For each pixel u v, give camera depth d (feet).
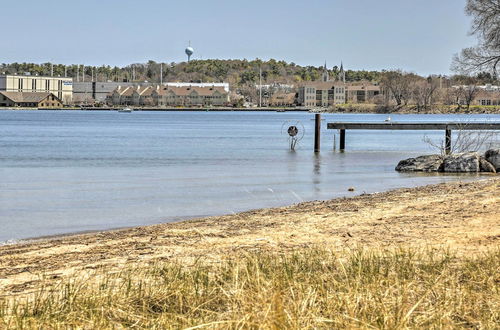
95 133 262.06
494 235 42.80
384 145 176.96
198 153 148.66
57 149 163.32
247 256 34.76
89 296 27.12
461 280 29.32
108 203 69.21
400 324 21.83
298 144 181.88
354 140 205.05
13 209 65.00
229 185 85.71
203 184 86.94
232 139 215.72
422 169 103.09
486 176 95.76
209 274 31.48
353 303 24.32
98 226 55.83
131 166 115.75
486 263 31.94
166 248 41.68
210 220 54.65
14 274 34.58
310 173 102.01
